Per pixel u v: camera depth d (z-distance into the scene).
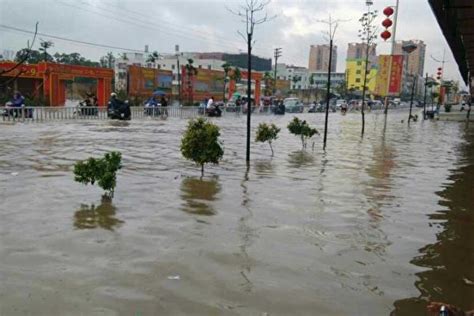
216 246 5.65
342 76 114.94
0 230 6.08
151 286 4.49
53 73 33.22
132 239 5.84
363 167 12.57
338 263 5.23
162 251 5.44
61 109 27.02
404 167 12.95
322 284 4.64
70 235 5.94
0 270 4.79
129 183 9.28
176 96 51.84
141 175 10.23
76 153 13.49
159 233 6.10
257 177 10.34
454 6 12.01
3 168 10.69
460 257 5.56
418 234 6.46
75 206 7.35
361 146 18.31
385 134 25.33
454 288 4.66
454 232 6.59
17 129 20.52
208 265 5.05
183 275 4.77
